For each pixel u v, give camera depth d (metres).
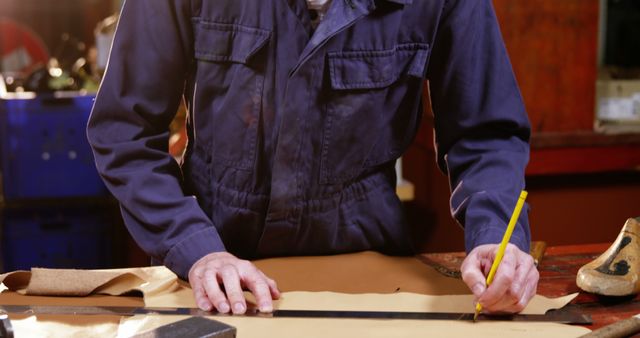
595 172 3.25
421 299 1.40
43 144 3.52
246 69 1.49
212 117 1.55
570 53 3.08
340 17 1.45
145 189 1.49
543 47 3.06
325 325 1.27
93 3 4.64
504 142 1.58
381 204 1.64
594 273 1.44
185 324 1.12
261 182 1.55
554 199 3.21
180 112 3.27
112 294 1.43
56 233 3.60
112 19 3.70
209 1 1.49
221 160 1.56
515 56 3.05
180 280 1.49
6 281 1.44
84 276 1.44
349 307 1.36
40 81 3.57
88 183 3.58
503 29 3.02
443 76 1.58
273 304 1.36
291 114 1.48
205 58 1.51
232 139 1.53
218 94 1.54
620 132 3.14
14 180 3.52
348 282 1.48
